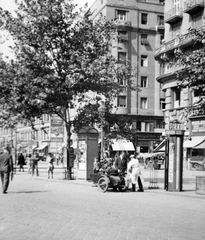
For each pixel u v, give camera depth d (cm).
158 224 990
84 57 2588
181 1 4253
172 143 1889
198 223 1022
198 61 1738
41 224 938
